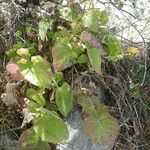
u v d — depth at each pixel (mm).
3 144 428
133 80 495
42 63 424
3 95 430
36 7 475
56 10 460
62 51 429
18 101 431
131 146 460
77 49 435
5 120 438
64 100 413
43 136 396
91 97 436
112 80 467
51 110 429
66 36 441
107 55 466
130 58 499
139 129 471
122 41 507
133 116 471
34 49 450
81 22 441
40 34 435
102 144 408
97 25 436
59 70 423
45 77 418
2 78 446
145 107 483
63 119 433
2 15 471
